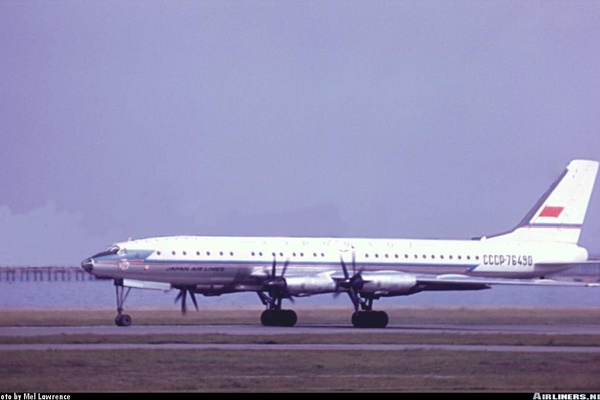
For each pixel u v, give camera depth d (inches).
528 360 4197.8
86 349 4498.0
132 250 6569.9
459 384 3501.5
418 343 5068.9
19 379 3540.8
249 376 3668.8
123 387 3368.6
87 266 6510.8
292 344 4943.4
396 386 3447.3
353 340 5162.4
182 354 4274.1
